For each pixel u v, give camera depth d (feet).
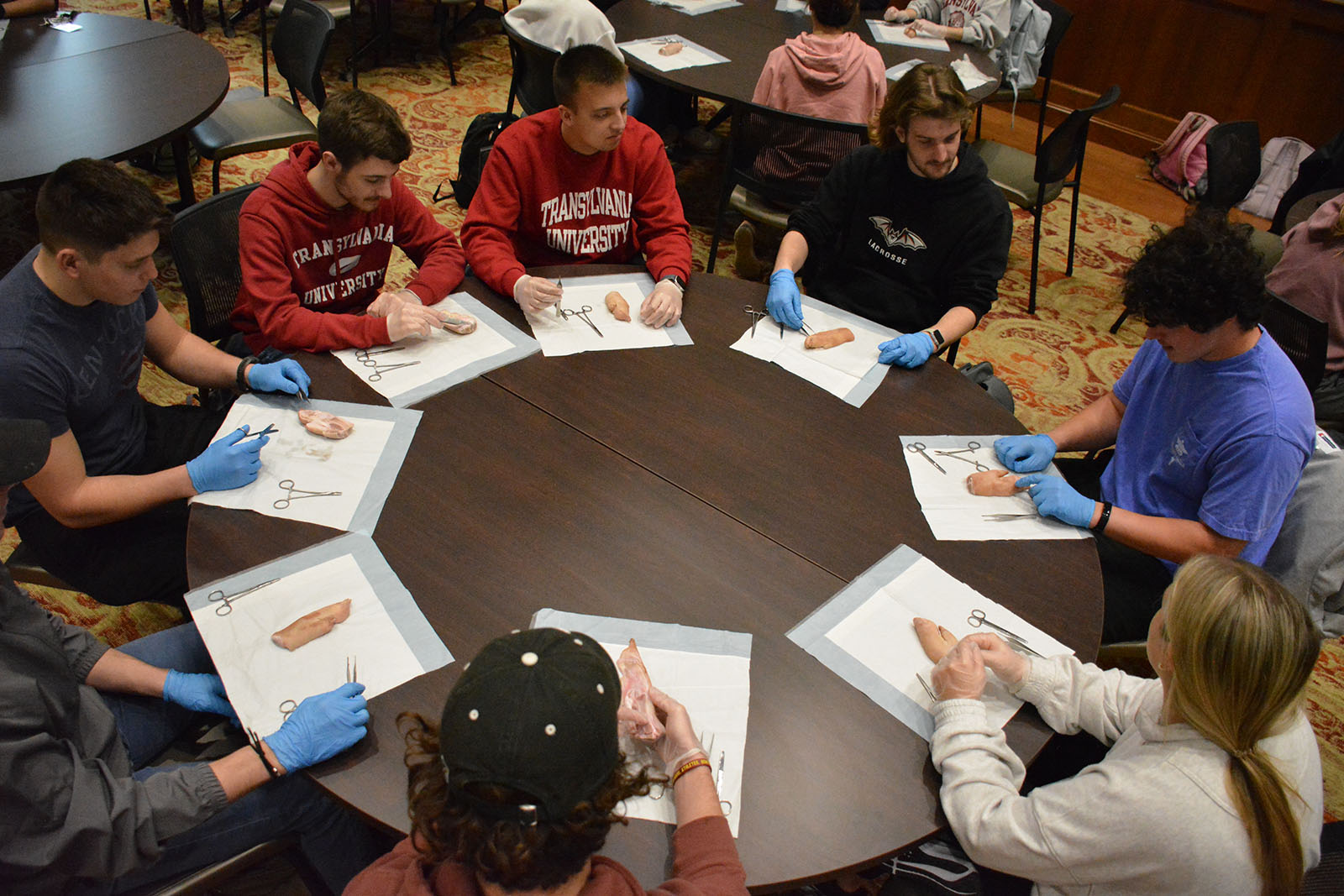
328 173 6.21
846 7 9.62
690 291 7.14
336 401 5.64
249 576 4.45
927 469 5.58
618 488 5.18
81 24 10.35
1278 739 3.50
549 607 4.41
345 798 3.62
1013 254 13.21
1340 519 5.20
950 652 4.15
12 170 7.52
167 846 4.20
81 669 4.61
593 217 7.69
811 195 9.89
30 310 5.06
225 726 4.94
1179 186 15.25
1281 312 6.93
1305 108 14.35
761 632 4.40
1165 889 3.43
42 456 3.98
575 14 10.56
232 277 7.14
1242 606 3.27
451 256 7.02
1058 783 3.64
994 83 11.74
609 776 2.62
